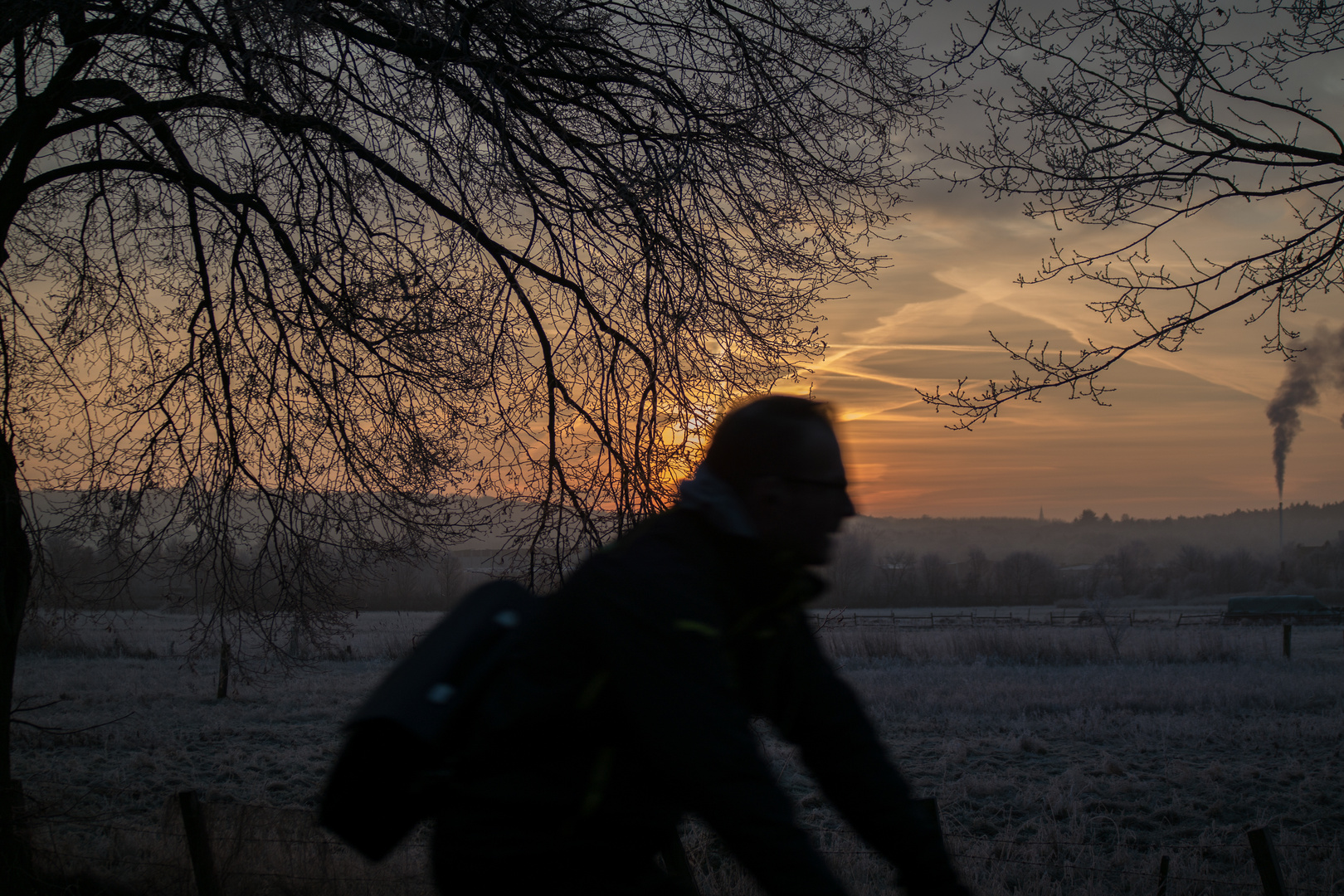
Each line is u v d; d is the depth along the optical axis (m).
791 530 1.43
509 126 5.90
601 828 1.31
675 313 5.70
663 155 5.79
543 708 1.29
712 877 6.66
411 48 5.46
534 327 6.07
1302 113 4.59
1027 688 20.84
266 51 4.97
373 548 6.43
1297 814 10.07
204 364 6.56
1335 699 18.80
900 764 13.09
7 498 5.85
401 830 1.41
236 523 6.53
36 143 5.89
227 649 6.77
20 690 20.38
